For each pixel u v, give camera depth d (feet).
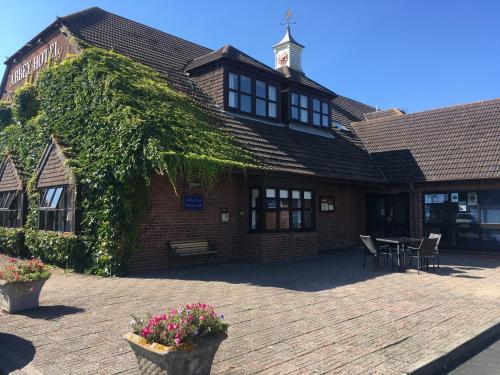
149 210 37.42
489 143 56.24
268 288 30.32
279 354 17.16
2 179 52.37
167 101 41.24
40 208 43.50
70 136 41.37
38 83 49.62
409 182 58.39
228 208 44.62
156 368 12.85
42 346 17.85
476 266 42.98
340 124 71.82
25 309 23.58
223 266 41.14
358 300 26.84
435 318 22.74
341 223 60.03
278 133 51.96
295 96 57.36
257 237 44.04
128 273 35.63
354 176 55.01
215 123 44.86
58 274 35.78
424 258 43.27
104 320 21.70
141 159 34.09
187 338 12.96
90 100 39.75
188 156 34.99
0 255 48.83
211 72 50.39
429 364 16.38
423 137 63.82
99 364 15.92
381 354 17.25
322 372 15.42
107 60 41.68
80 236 36.91
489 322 22.08
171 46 57.67
